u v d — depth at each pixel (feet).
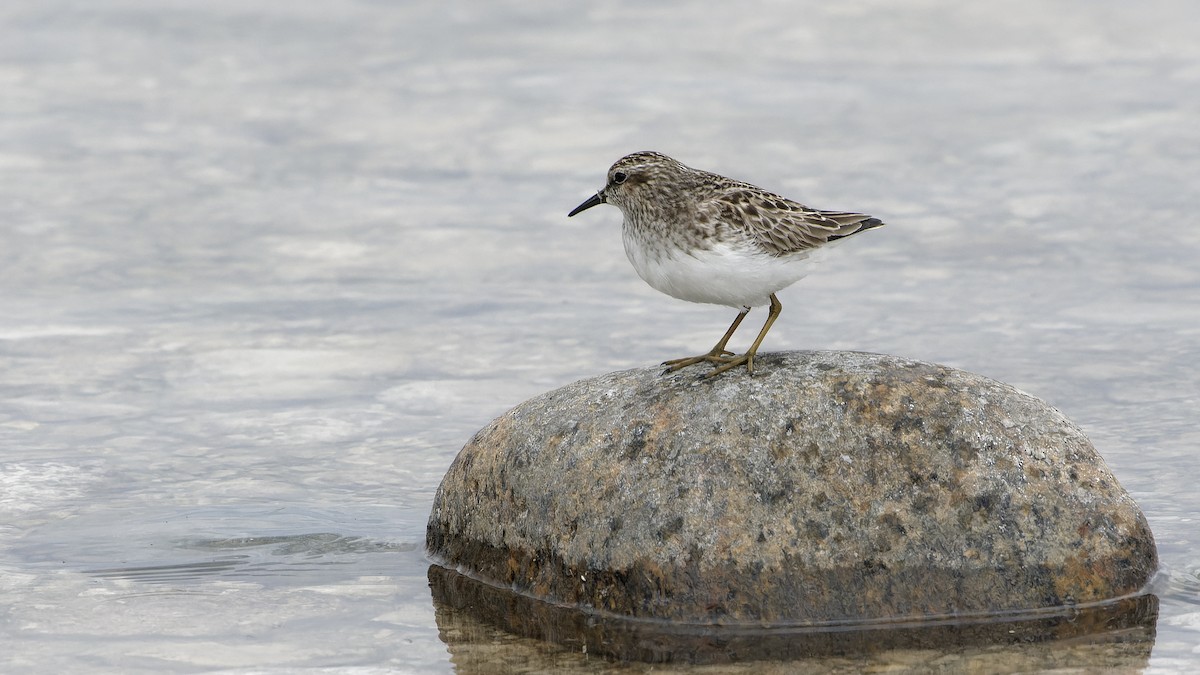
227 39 93.30
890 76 85.56
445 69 87.45
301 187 69.15
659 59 89.35
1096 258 58.59
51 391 46.16
